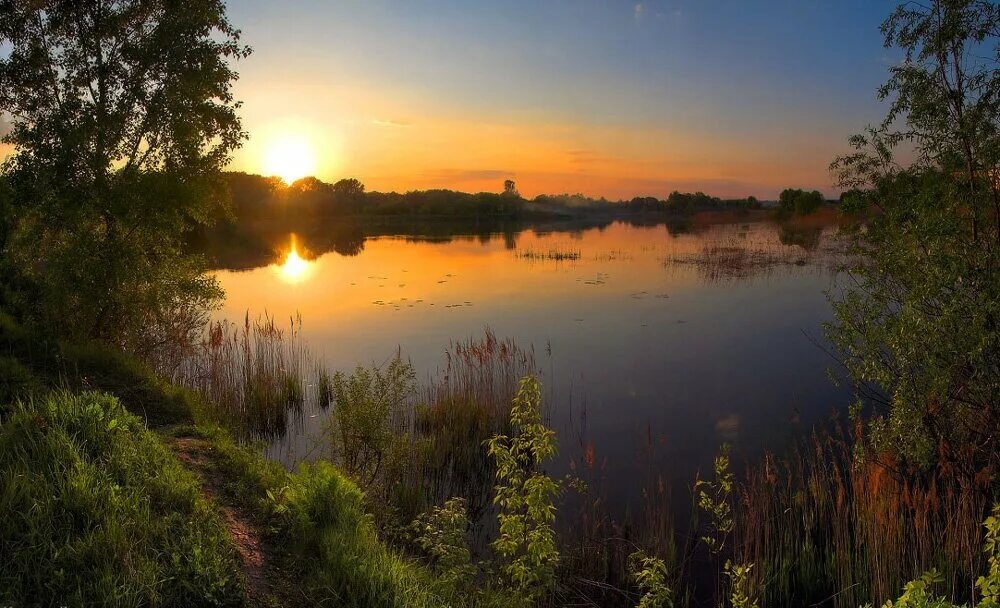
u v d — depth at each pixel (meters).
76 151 12.12
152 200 12.51
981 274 7.52
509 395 13.38
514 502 6.25
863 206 9.29
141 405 9.67
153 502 5.73
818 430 11.78
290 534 6.27
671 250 48.12
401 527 8.11
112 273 12.20
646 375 15.65
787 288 28.66
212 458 7.89
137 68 13.22
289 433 12.37
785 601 7.12
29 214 12.17
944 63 8.39
